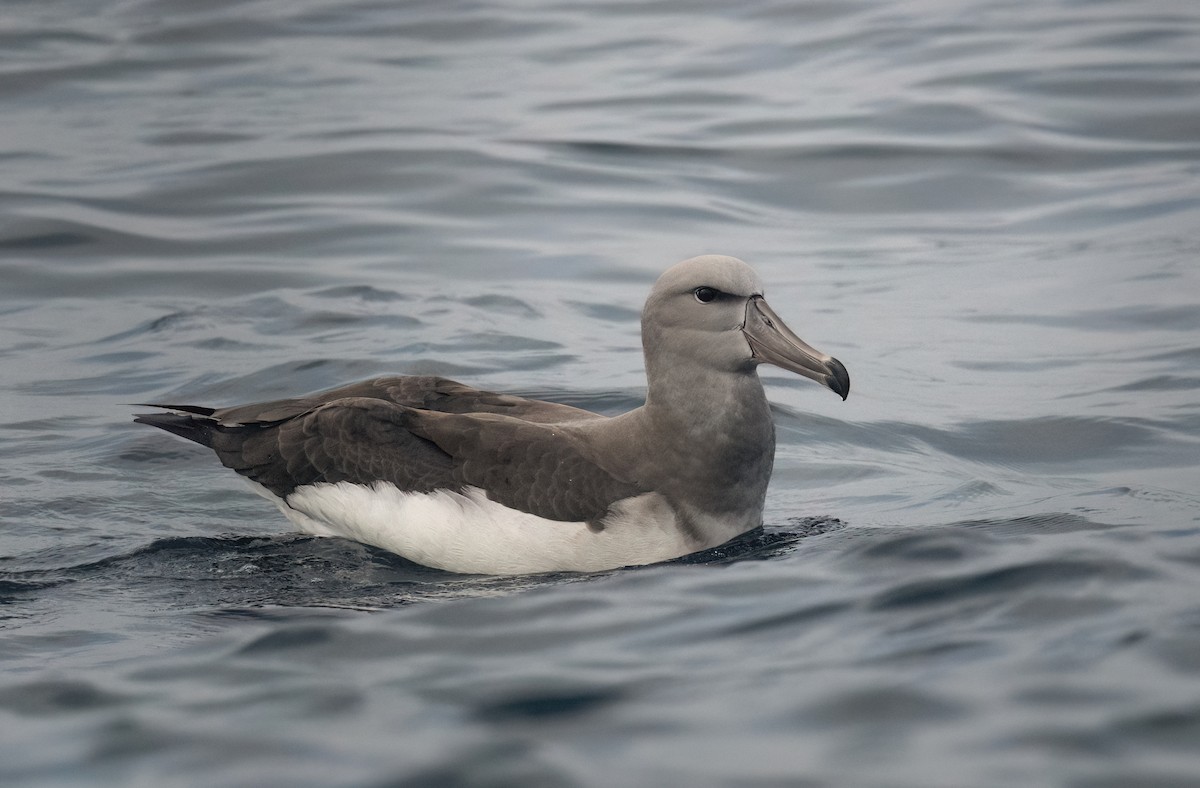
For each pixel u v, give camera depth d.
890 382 16.39
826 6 34.31
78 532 12.62
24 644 9.93
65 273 20.11
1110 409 15.11
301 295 19.22
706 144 25.61
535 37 33.19
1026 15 32.62
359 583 11.37
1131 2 33.25
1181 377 15.87
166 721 8.16
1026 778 6.95
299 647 9.39
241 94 28.89
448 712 8.08
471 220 22.33
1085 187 23.17
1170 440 14.27
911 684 8.06
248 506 13.44
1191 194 22.36
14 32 33.25
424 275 20.09
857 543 11.18
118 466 14.22
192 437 12.93
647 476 11.79
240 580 11.45
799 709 7.85
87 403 15.80
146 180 23.72
